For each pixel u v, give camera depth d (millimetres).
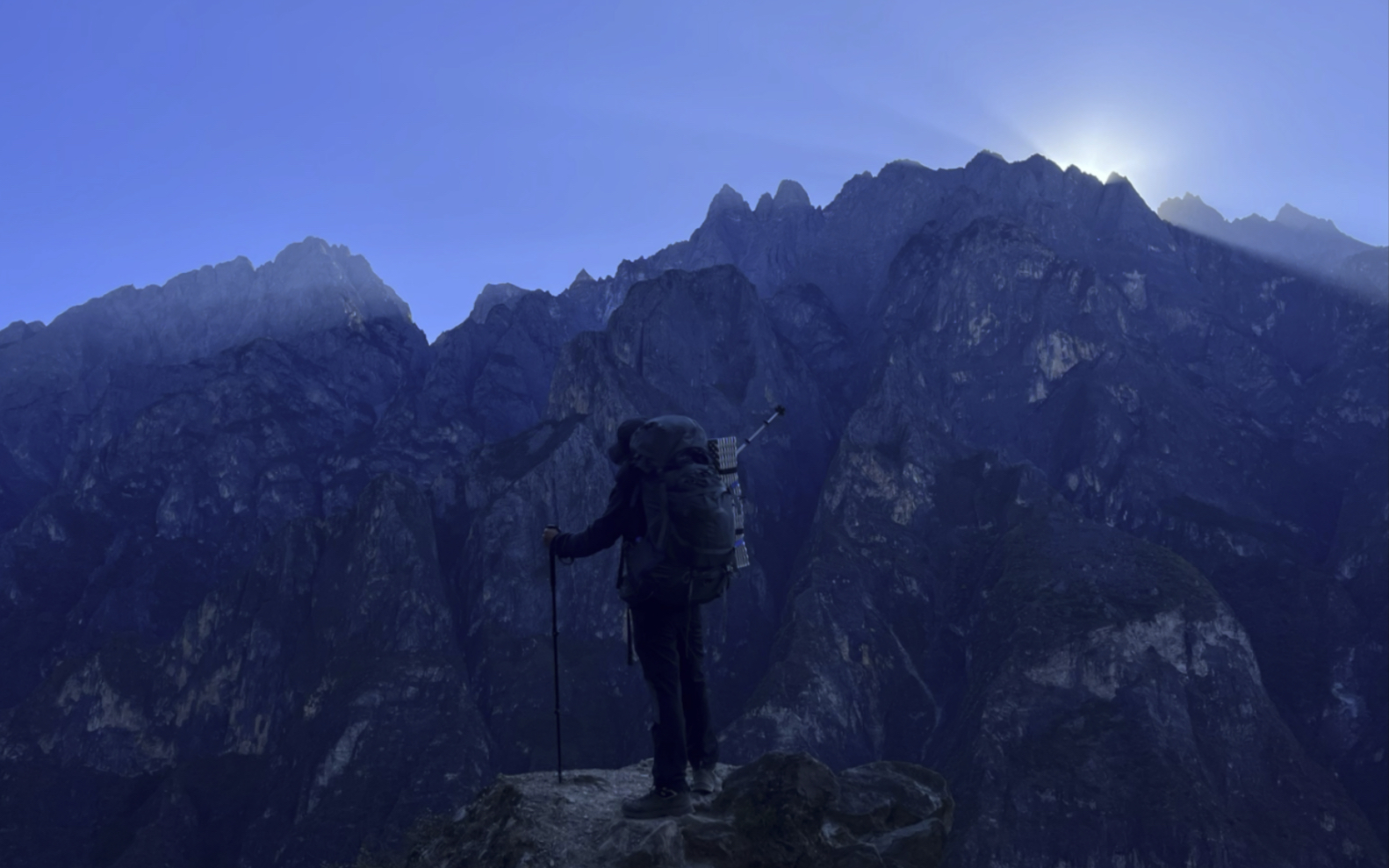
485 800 7344
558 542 7418
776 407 7359
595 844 6422
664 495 6812
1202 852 175750
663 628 6953
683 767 6824
